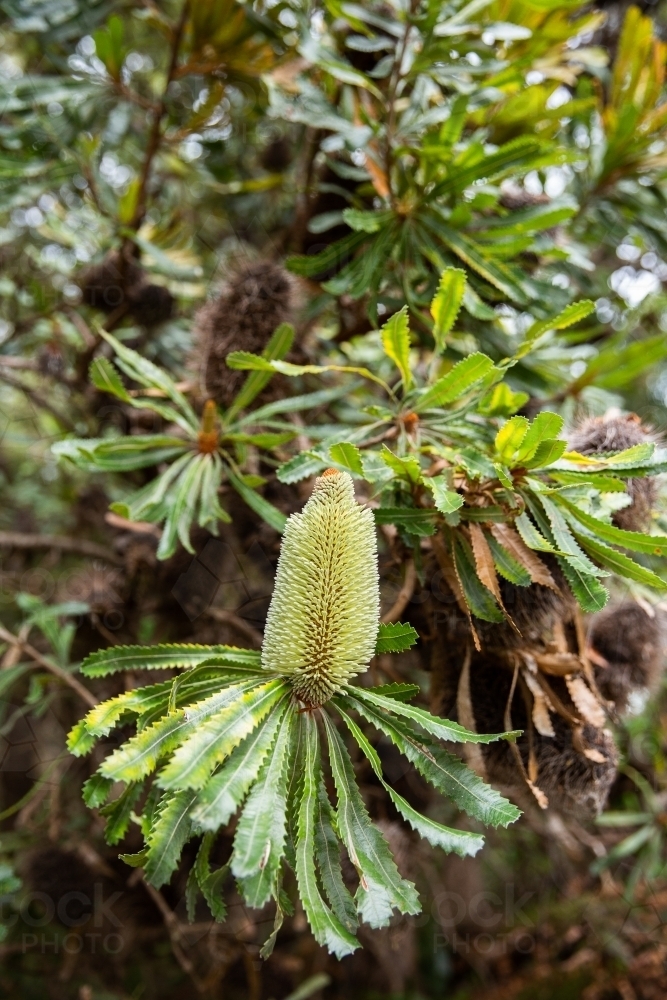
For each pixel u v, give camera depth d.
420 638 0.61
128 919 0.90
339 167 0.75
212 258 1.23
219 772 0.35
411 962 1.33
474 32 0.70
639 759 1.01
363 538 0.40
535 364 0.75
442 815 1.10
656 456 0.47
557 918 1.32
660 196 0.91
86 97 0.83
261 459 0.66
